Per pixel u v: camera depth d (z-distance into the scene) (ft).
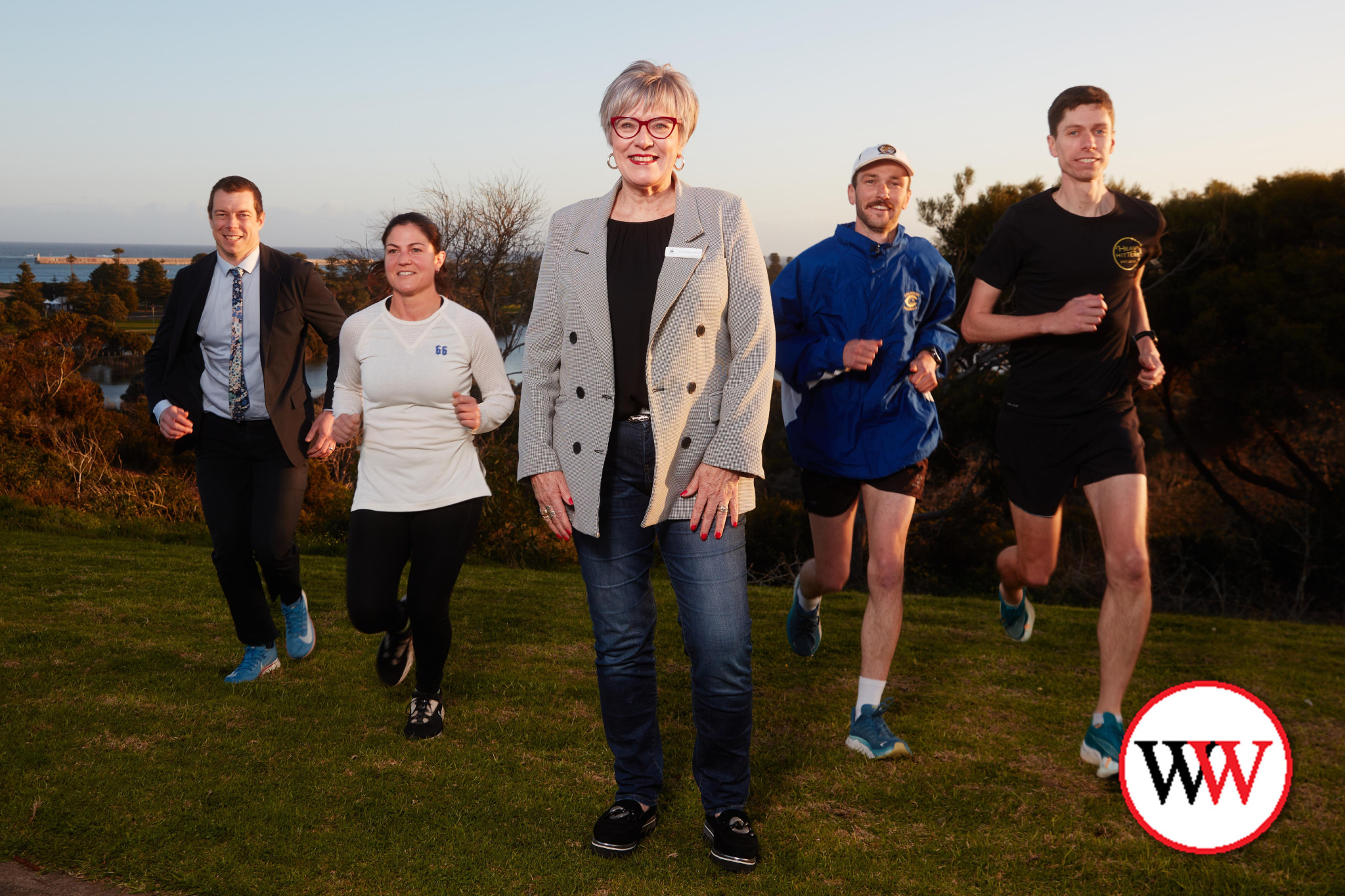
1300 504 46.93
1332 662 15.08
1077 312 9.39
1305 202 47.42
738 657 7.11
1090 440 9.98
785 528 49.06
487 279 61.87
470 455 9.96
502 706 11.06
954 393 45.70
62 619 14.90
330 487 54.19
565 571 30.94
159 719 10.21
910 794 8.75
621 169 7.11
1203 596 45.09
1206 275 47.16
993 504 48.78
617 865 7.26
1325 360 42.73
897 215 10.46
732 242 7.17
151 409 11.22
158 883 6.77
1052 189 10.40
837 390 10.41
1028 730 10.69
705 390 7.13
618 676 7.48
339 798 8.32
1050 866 7.38
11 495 41.63
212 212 11.11
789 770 9.33
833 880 7.13
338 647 13.58
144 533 33.99
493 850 7.43
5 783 8.37
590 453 7.14
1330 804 8.76
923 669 13.43
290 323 11.33
